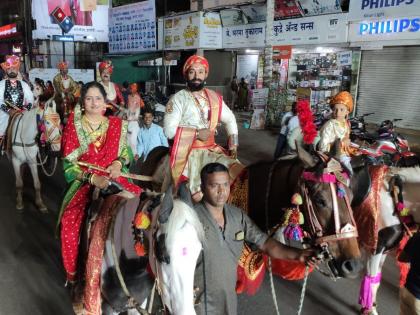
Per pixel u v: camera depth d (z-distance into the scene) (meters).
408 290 2.97
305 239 3.24
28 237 6.20
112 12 22.98
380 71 13.38
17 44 31.80
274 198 3.52
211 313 2.58
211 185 2.55
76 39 25.55
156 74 21.84
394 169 4.05
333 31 13.28
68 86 9.59
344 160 3.36
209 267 2.52
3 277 5.09
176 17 18.55
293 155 3.81
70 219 3.24
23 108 7.77
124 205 2.98
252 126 15.38
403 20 11.36
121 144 3.56
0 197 7.89
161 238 2.31
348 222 3.04
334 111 4.73
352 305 4.59
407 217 3.94
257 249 2.98
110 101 8.16
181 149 4.09
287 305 4.57
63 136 3.47
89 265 2.94
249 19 16.25
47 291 4.81
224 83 19.84
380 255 4.09
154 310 3.26
